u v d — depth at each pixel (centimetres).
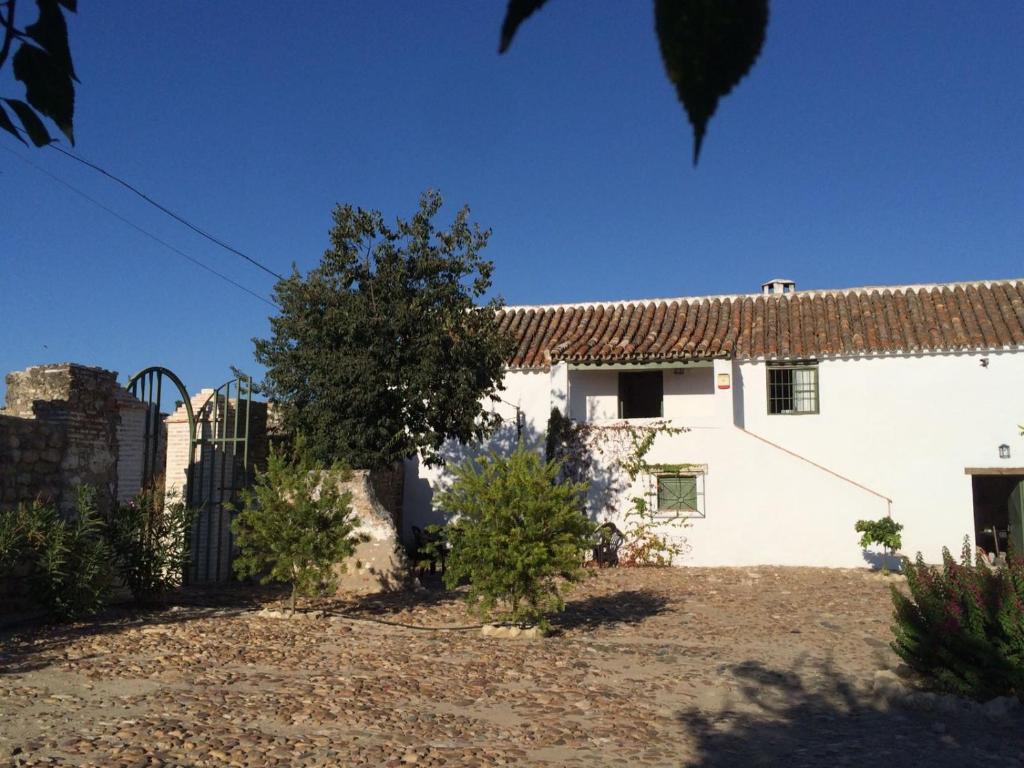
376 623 1189
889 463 2019
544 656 1005
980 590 866
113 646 971
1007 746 701
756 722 765
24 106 203
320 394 1612
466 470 1195
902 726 760
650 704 810
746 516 1988
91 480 1256
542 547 1098
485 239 1673
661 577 1795
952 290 2234
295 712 734
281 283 1675
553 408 2091
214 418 1602
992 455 1964
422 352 1586
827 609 1389
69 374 1230
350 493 1253
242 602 1374
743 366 2122
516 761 636
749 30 119
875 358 2050
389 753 638
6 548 1030
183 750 626
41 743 625
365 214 1616
